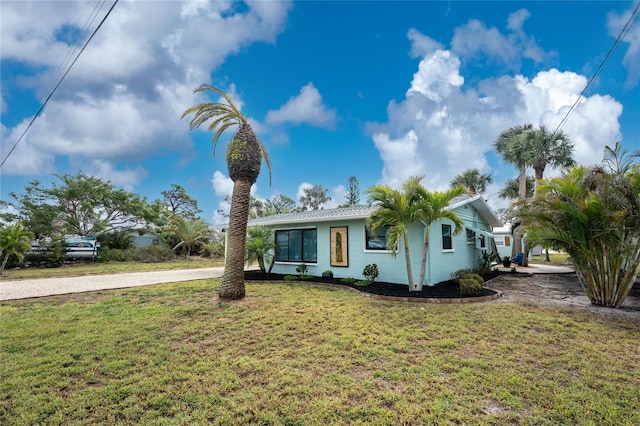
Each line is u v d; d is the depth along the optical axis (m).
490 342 4.87
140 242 33.22
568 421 2.81
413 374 3.74
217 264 23.69
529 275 13.60
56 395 3.34
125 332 5.50
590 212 6.75
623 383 3.52
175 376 3.74
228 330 5.57
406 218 8.55
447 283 10.37
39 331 5.59
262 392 3.35
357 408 3.01
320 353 4.43
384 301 7.96
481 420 2.82
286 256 14.12
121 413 2.99
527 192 26.31
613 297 7.12
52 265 21.45
